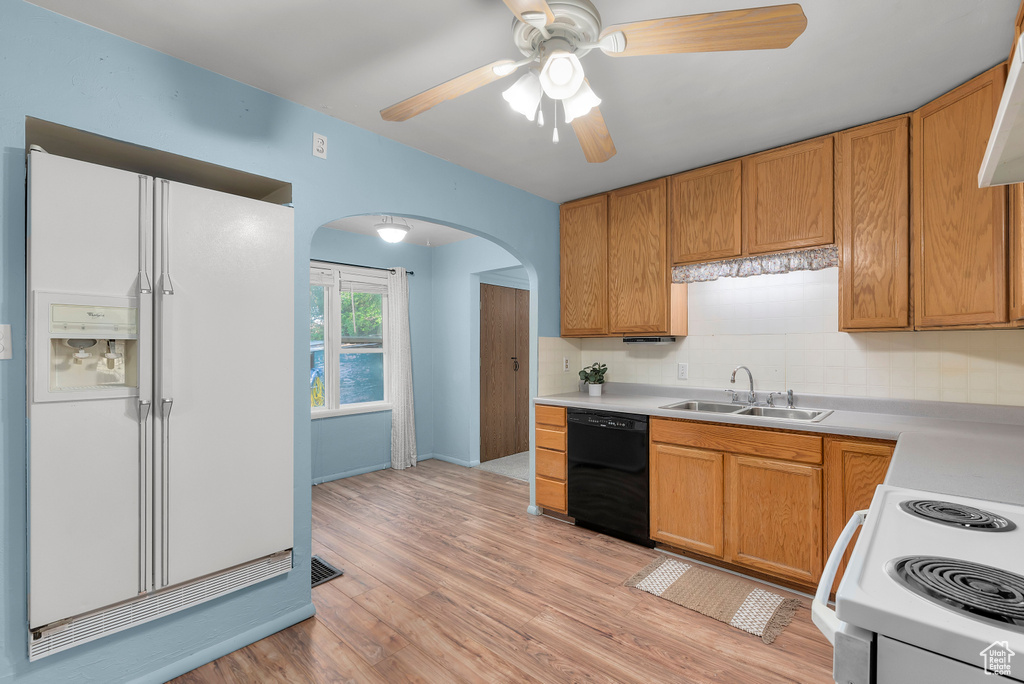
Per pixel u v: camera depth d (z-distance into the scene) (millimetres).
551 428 3504
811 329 2928
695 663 1914
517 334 5789
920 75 2053
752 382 3053
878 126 2443
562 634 2113
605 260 3611
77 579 1641
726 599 2385
